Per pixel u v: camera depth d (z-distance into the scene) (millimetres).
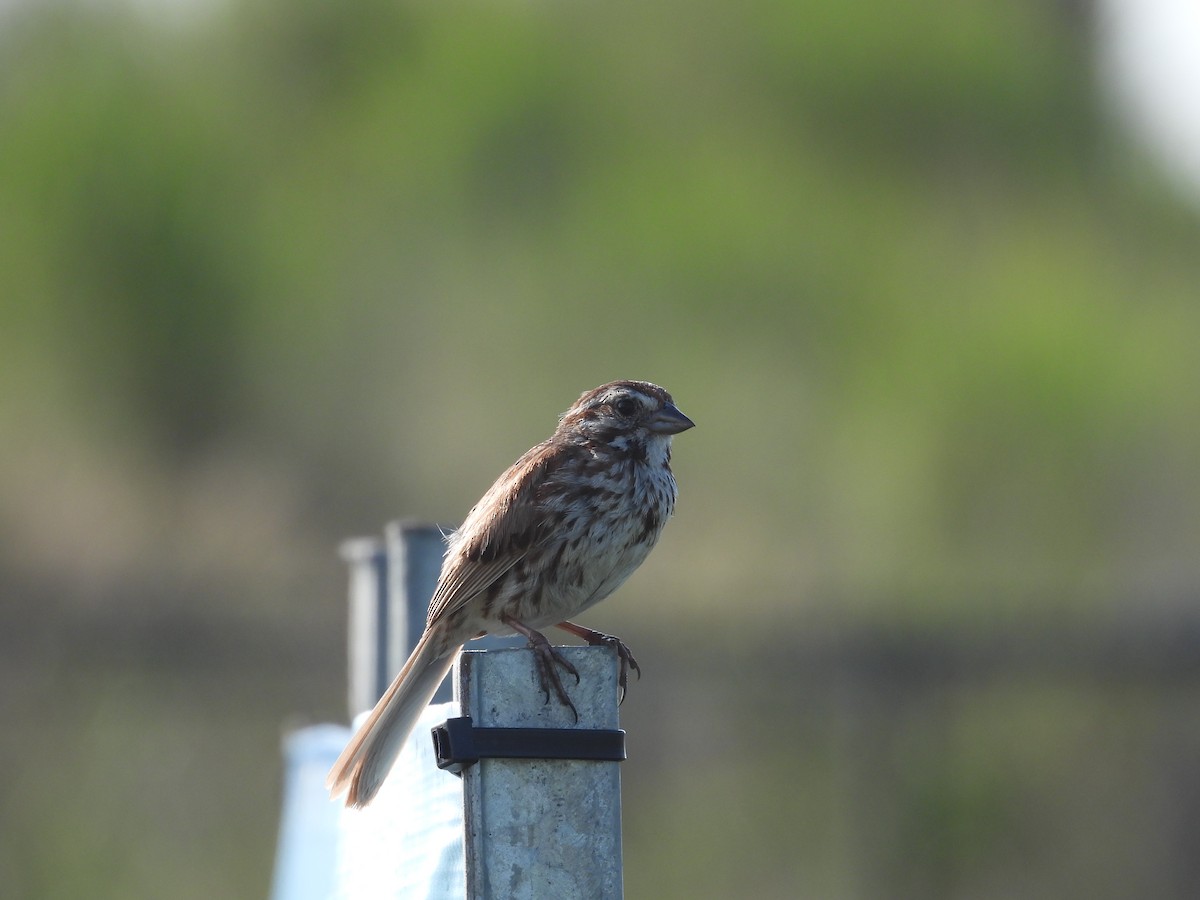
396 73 19984
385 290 19156
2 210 19250
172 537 18250
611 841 4035
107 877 16547
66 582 17391
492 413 18734
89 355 19016
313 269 19156
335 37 20109
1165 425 18500
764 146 19812
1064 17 21078
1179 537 18172
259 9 20125
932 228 19781
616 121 19625
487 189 19391
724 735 16578
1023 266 19562
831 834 16766
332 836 6684
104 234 19031
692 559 17719
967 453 18156
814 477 18250
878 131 20000
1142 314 19375
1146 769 17938
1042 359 18250
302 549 18250
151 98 19797
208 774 16484
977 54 20125
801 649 16188
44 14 20047
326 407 18844
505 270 19156
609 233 18844
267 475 18688
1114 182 20531
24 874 16453
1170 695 17016
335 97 20156
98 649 16812
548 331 18828
